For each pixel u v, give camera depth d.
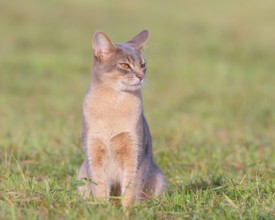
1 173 9.10
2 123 15.13
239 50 30.31
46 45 29.58
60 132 13.43
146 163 8.41
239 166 10.51
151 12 41.25
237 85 22.14
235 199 7.68
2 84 21.36
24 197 7.33
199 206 7.15
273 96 20.19
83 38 32.06
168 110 17.56
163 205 7.35
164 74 23.95
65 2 42.09
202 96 20.05
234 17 40.66
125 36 32.62
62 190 7.54
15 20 34.81
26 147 11.70
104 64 8.42
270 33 35.62
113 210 6.83
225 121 16.11
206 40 32.44
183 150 11.51
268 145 12.59
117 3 43.62
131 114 8.11
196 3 45.47
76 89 21.20
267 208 7.02
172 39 32.22
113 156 8.28
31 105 18.34
